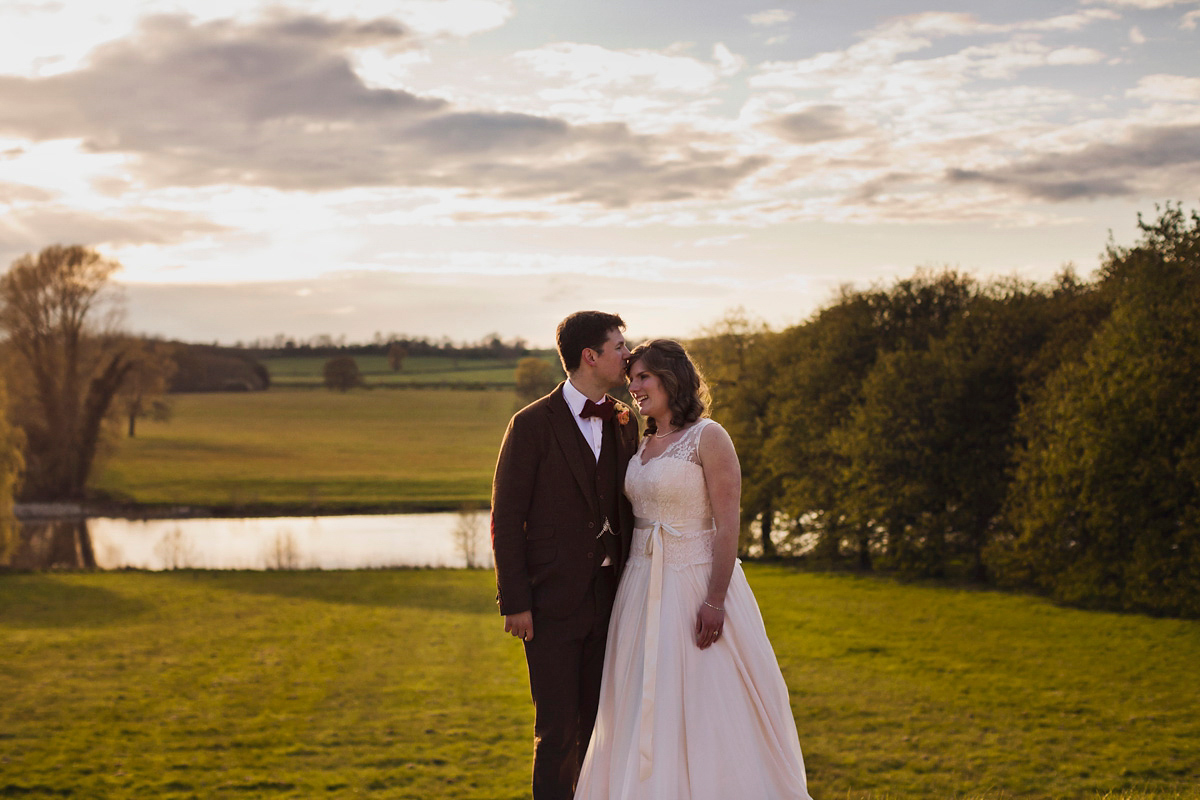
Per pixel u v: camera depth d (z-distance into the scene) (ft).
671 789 11.96
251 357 331.98
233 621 81.56
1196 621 67.26
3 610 86.58
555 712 13.24
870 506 98.22
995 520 90.89
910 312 109.09
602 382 13.82
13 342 160.45
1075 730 44.68
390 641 72.13
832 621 74.84
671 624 12.66
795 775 12.70
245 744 44.24
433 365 351.87
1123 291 75.72
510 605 13.08
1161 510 69.72
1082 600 78.13
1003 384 90.43
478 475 209.56
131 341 174.60
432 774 39.63
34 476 169.68
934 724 46.44
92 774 39.34
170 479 198.29
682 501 12.96
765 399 121.70
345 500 182.60
